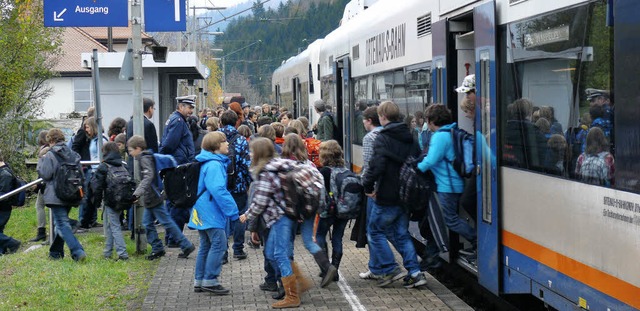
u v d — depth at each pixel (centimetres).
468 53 921
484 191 803
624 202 529
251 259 1132
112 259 1158
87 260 1140
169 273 1041
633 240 518
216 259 907
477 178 820
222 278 1006
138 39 1220
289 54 10075
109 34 2797
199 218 898
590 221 578
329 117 1680
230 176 1096
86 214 1344
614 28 543
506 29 743
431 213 897
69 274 1036
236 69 10450
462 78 920
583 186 589
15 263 1141
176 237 1134
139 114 1225
